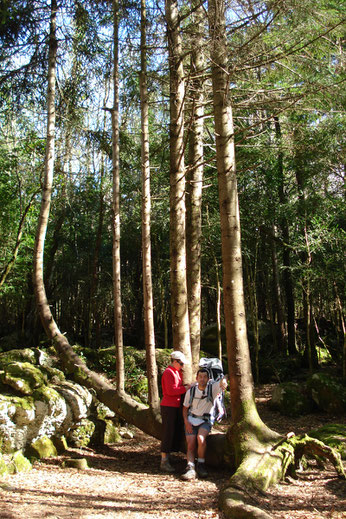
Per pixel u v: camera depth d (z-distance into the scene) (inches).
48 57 279.1
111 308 631.2
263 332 480.7
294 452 188.2
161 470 208.2
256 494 157.1
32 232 440.5
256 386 403.9
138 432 279.6
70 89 309.1
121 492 171.5
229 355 199.6
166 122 299.3
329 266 388.5
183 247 243.1
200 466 195.3
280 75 253.0
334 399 318.0
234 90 254.5
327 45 219.6
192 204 296.7
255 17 193.0
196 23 227.0
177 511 148.4
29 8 267.7
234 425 193.8
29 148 390.9
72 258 559.8
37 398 216.4
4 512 138.4
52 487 174.7
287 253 465.1
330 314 538.3
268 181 406.0
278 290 478.3
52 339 272.2
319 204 397.4
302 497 157.3
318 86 224.2
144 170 252.4
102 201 479.2
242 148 361.7
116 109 267.1
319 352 468.8
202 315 602.2
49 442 222.8
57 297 564.7
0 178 395.9
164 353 368.8
